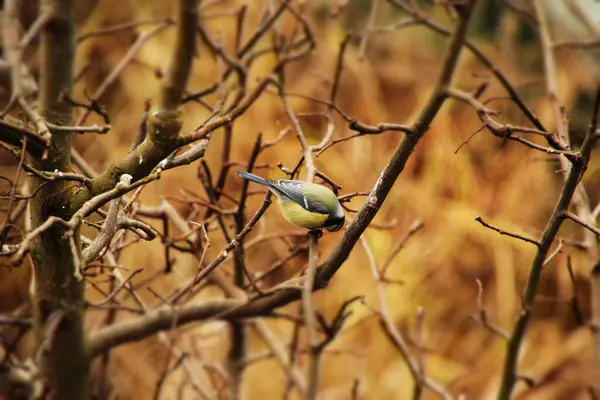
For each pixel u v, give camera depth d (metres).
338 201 6.55
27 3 10.28
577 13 11.23
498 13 17.23
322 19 15.84
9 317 6.52
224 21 13.34
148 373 11.39
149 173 4.86
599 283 7.24
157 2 15.38
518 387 11.32
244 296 6.85
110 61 14.40
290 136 13.59
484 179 15.12
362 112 15.22
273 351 8.41
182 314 6.53
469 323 14.43
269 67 14.07
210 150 12.82
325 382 12.86
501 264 14.26
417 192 14.56
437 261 14.26
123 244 7.12
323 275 5.85
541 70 15.83
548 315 14.72
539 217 14.57
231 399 8.04
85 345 6.14
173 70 4.55
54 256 5.26
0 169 11.84
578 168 5.38
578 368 13.48
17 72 5.94
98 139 13.58
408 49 17.48
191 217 7.36
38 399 6.24
